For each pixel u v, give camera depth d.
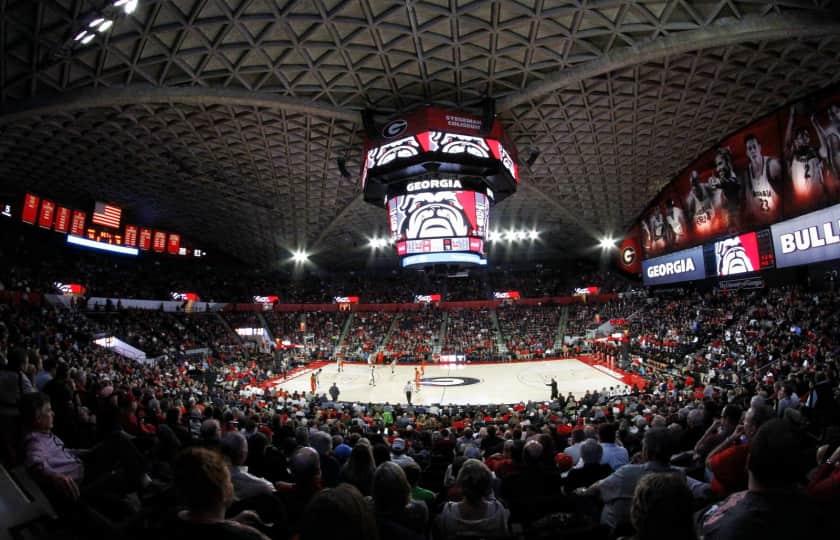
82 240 43.00
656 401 16.34
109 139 29.11
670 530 2.23
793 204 27.08
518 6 18.69
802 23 18.52
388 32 20.12
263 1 18.12
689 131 30.30
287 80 23.12
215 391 24.77
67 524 3.82
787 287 30.80
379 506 3.22
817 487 3.08
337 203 42.69
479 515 3.93
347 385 33.09
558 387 29.67
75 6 16.83
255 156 32.59
